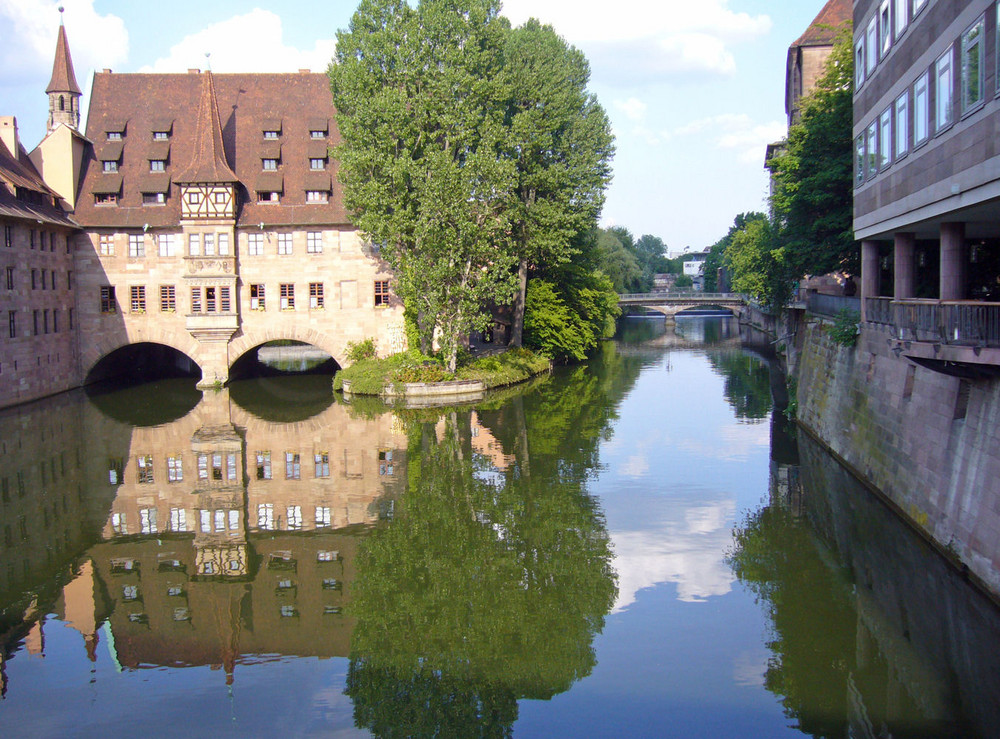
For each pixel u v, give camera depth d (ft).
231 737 43.21
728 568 62.95
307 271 173.37
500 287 158.51
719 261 511.40
